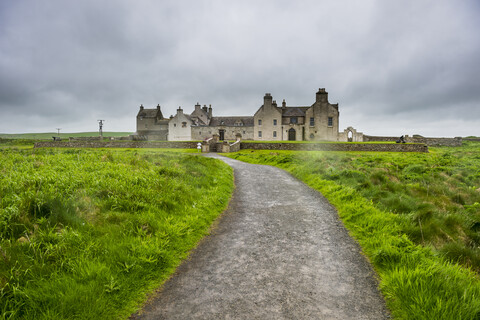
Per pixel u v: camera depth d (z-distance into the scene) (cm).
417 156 2739
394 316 401
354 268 543
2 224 516
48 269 439
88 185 813
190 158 1781
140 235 601
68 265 458
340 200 986
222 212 912
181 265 553
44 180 795
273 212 915
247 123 7212
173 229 648
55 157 1341
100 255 502
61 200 653
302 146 3916
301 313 409
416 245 613
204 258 585
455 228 738
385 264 532
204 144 3625
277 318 397
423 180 1355
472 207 943
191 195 947
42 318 354
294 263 564
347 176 1338
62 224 562
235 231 745
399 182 1312
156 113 9088
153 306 420
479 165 1902
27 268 427
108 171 1029
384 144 3731
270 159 2445
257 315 403
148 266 505
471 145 5000
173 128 7419
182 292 459
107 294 420
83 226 578
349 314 406
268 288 473
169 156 1827
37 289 395
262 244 659
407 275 455
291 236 709
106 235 564
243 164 2250
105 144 4344
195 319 393
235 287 476
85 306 384
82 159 1325
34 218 566
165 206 778
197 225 731
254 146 4059
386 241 599
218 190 1121
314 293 460
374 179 1261
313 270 536
